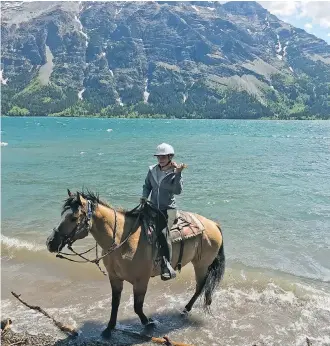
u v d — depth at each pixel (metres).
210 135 88.69
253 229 14.94
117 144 58.69
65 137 76.81
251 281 10.34
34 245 12.88
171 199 7.77
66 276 10.76
